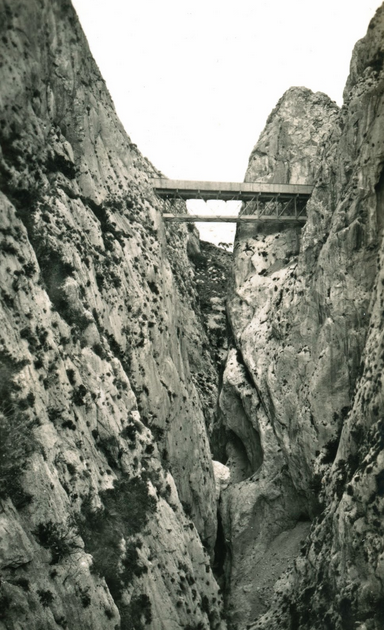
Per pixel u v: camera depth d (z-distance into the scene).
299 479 95.19
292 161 115.12
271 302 105.44
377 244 91.50
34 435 66.88
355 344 90.56
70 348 76.38
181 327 102.75
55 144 86.81
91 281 83.88
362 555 76.19
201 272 135.12
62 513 66.12
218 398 111.88
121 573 71.75
